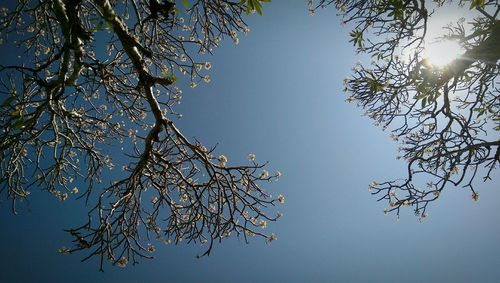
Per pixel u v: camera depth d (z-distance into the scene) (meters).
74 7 5.04
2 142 6.14
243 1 4.68
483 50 5.86
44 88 6.21
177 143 6.35
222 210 6.24
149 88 5.69
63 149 7.17
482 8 5.86
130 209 6.44
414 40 6.72
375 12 7.03
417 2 6.40
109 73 6.14
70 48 5.46
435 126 7.04
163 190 6.55
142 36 7.36
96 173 7.29
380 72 7.04
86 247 5.54
